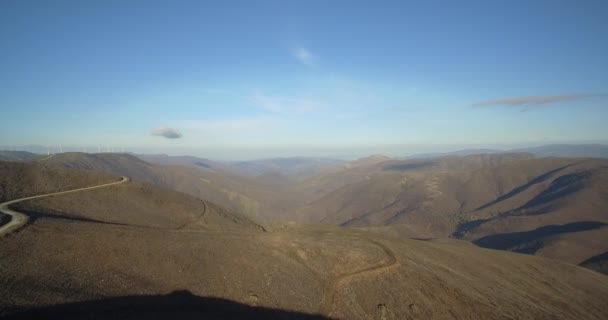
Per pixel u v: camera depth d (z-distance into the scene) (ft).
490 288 163.43
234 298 118.52
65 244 119.14
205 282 122.42
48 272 102.01
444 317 128.67
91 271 110.01
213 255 141.08
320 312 121.60
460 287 150.41
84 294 96.84
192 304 110.01
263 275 135.03
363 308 125.80
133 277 114.01
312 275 142.51
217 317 104.83
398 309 128.06
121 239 131.44
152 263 124.06
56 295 90.94
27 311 80.23
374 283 139.74
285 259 151.02
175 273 122.42
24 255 106.63
